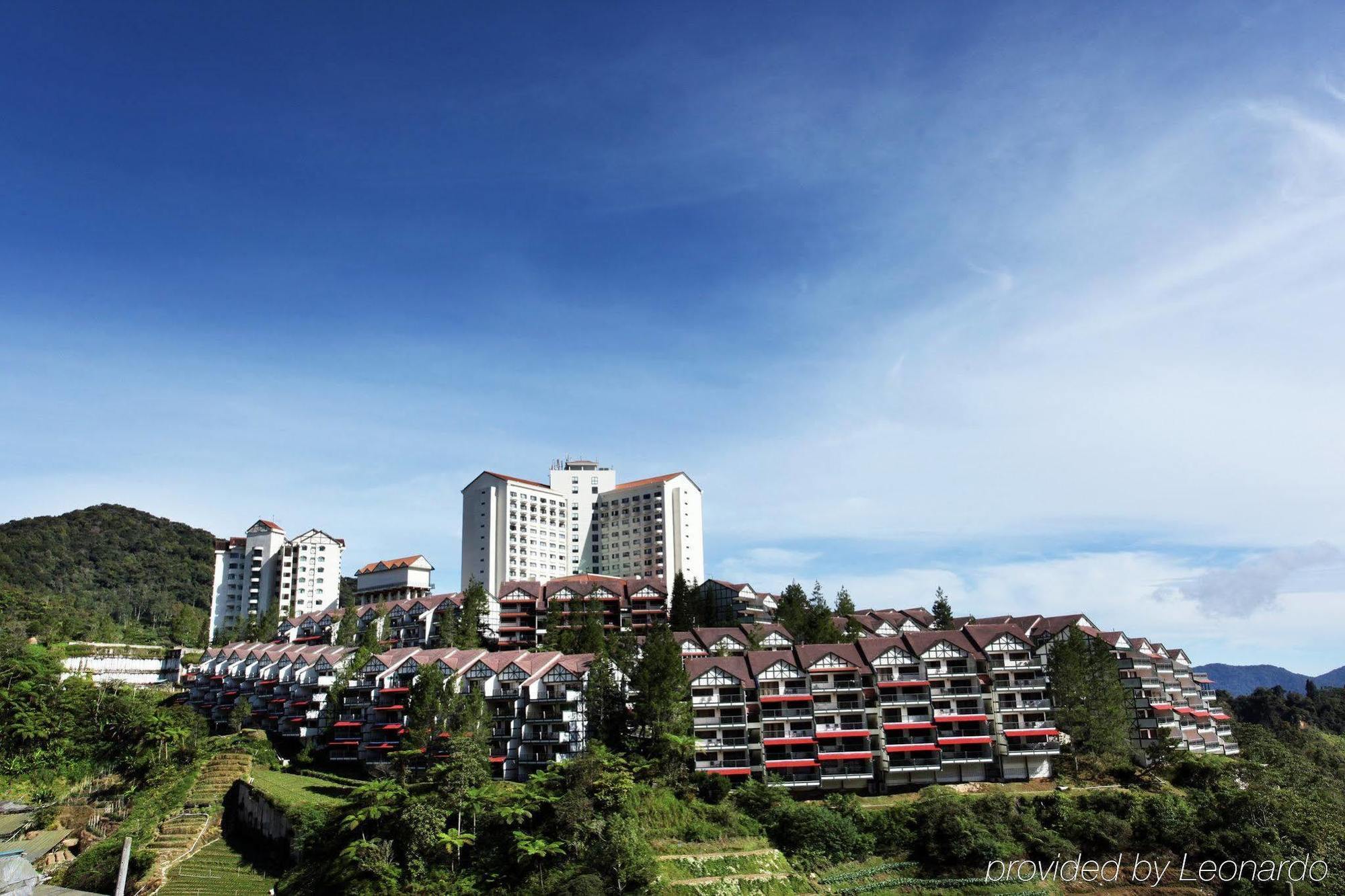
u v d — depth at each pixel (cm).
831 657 12469
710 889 8931
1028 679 12462
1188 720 14762
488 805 9650
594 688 11544
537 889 8612
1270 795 10462
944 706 12219
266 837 11025
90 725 14500
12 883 8650
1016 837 10162
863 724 11994
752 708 11962
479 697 11794
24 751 13650
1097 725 11700
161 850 11000
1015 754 11838
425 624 17388
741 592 18462
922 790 11131
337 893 8925
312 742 13862
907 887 9556
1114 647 13875
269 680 16175
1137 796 10644
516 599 18100
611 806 9594
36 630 19025
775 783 11056
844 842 9988
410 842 9125
